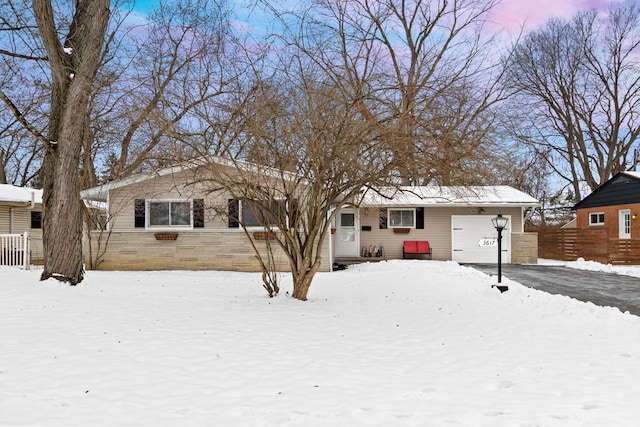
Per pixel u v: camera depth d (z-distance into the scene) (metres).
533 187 38.25
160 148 9.01
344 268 17.25
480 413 4.04
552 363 5.67
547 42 32.97
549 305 9.45
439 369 5.43
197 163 9.20
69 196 10.70
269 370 5.28
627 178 22.34
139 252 16.27
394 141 7.76
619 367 5.50
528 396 4.51
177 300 9.58
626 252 20.00
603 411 4.08
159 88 8.61
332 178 8.60
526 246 20.53
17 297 9.03
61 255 10.64
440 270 15.52
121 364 5.36
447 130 7.93
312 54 8.80
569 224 29.47
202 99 8.64
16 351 5.78
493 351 6.24
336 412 4.07
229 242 16.11
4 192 22.17
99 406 4.16
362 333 7.20
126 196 16.31
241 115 8.55
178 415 3.97
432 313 8.80
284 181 9.03
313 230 9.54
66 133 10.59
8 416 3.90
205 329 7.11
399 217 21.31
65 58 10.91
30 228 23.55
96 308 8.47
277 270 15.82
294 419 3.90
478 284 12.43
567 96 33.59
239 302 9.46
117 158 20.98
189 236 16.17
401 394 4.56
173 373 5.09
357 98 7.88
